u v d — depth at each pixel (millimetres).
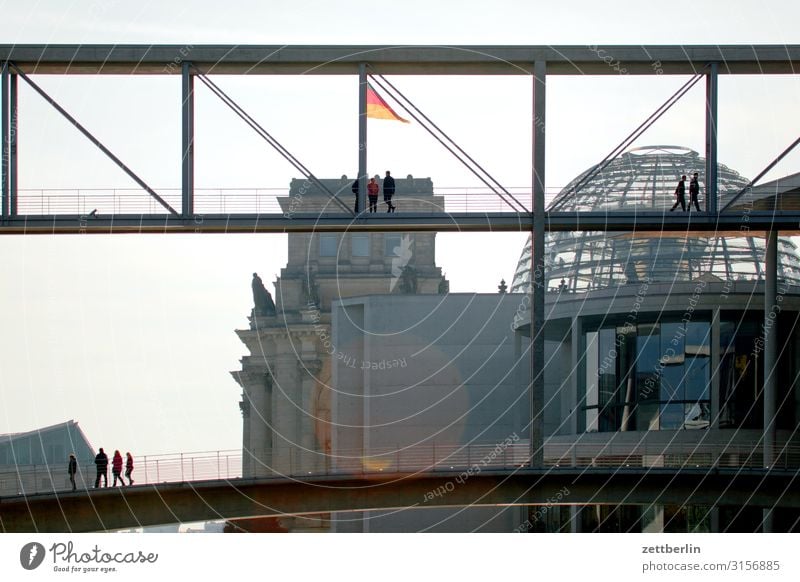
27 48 43344
